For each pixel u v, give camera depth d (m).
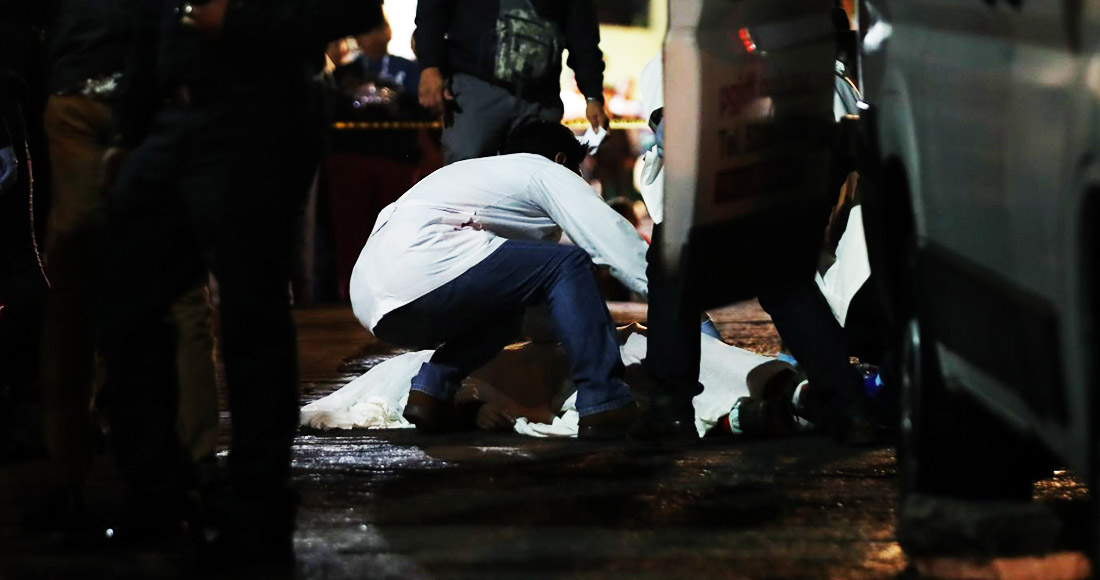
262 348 11.08
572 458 15.92
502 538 12.09
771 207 13.43
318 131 11.21
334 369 25.19
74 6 13.55
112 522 12.41
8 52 15.72
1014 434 11.07
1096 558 8.69
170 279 11.43
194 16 10.69
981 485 11.45
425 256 17.31
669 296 16.53
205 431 14.20
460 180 17.73
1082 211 8.17
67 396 12.95
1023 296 9.14
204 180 10.84
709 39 13.12
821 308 16.73
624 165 45.84
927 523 10.90
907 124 11.40
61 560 11.59
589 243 17.19
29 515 12.89
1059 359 8.66
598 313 17.09
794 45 13.53
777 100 13.43
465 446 16.88
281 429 11.16
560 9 21.89
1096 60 8.17
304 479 14.84
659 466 15.38
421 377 17.91
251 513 11.10
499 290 17.20
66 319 13.01
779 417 17.36
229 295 10.97
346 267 36.25
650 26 51.16
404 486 14.44
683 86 13.05
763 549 11.65
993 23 9.84
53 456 12.91
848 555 11.44
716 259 13.26
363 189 35.53
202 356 14.17
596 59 21.97
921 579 10.72
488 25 21.39
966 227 10.19
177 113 10.95
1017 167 9.18
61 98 13.51
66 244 13.22
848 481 14.48
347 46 35.38
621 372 17.28
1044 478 14.62
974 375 10.53
